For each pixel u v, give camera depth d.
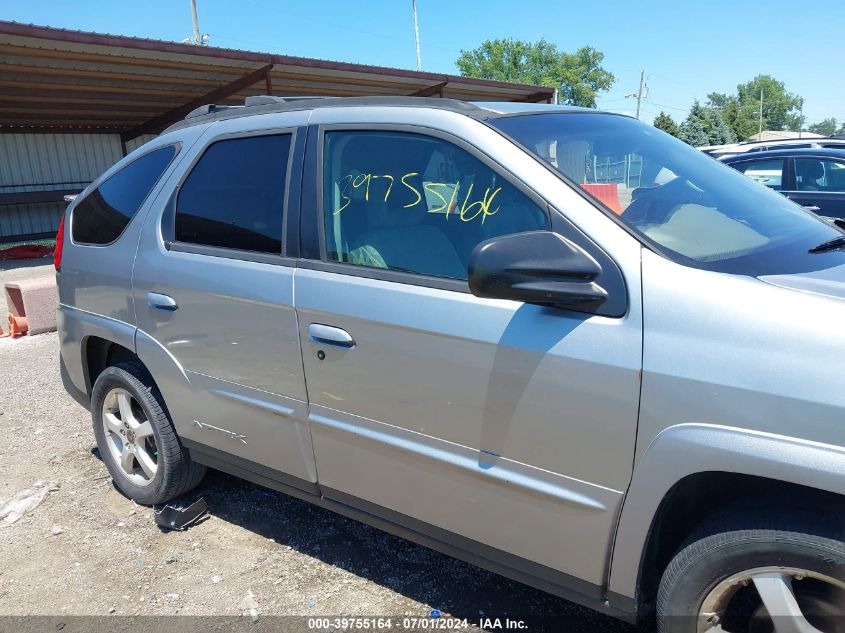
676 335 1.77
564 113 2.61
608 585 1.99
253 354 2.70
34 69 14.06
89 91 16.38
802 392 1.60
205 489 3.65
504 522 2.15
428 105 2.39
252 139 2.83
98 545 3.17
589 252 1.94
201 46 13.75
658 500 1.81
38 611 2.72
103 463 4.05
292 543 3.13
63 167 20.67
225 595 2.77
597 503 1.92
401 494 2.39
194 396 3.00
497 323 2.03
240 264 2.71
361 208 2.45
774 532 1.69
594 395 1.87
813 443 1.59
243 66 15.55
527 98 23.33
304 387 2.55
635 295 1.84
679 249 1.95
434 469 2.25
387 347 2.27
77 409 5.00
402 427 2.29
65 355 3.76
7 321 8.44
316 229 2.52
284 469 2.77
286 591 2.78
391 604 2.67
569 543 2.02
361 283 2.35
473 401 2.10
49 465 4.05
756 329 1.69
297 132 2.67
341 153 2.54
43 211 20.41
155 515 3.34
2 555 3.12
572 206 2.01
